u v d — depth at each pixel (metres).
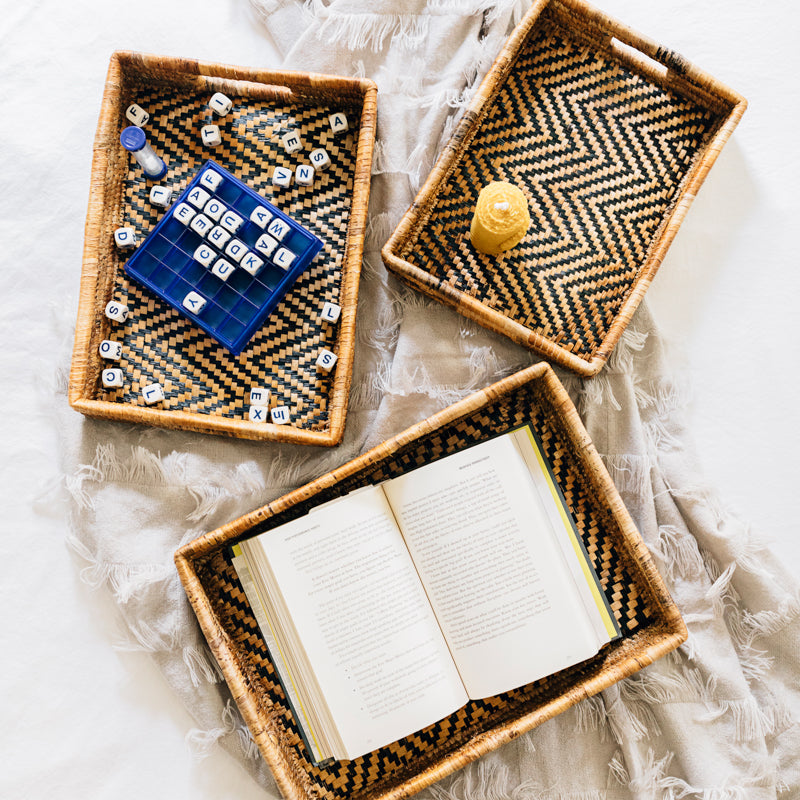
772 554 1.03
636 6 1.12
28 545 1.07
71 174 1.10
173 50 1.11
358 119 0.97
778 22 1.10
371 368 1.06
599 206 0.98
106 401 0.95
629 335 1.04
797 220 1.10
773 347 1.10
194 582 0.87
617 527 0.89
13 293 1.09
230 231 0.91
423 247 0.98
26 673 1.06
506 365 1.02
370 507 0.88
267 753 0.85
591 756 1.02
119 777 1.06
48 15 1.11
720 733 1.01
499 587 0.89
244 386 0.96
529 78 0.99
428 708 0.88
